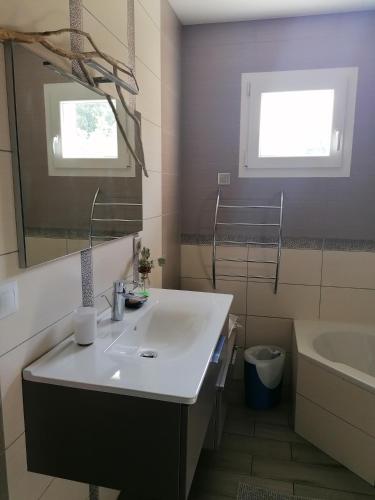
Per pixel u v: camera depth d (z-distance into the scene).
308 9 2.52
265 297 2.95
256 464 2.12
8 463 1.14
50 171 1.21
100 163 1.55
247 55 2.72
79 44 1.40
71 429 1.18
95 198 1.52
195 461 1.21
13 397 1.14
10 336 1.11
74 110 1.33
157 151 2.35
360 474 2.03
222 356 1.82
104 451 1.18
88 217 1.47
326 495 1.92
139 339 1.64
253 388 2.64
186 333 1.67
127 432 1.14
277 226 2.85
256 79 2.72
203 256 3.02
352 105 2.61
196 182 2.94
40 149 1.15
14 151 1.05
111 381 1.14
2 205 1.04
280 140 2.77
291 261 2.87
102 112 1.55
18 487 1.19
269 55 2.69
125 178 1.81
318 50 2.62
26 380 1.18
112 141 1.66
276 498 1.90
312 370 2.27
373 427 1.96
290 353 2.95
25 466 1.22
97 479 1.20
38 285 1.23
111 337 1.45
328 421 2.18
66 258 1.38
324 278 2.83
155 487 1.16
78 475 1.21
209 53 2.78
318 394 2.23
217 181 2.90
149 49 2.13
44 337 1.28
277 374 2.64
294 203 2.80
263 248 2.89
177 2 2.45
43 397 1.18
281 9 2.52
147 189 2.19
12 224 1.08
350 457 2.07
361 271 2.77
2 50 1.00
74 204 1.36
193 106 2.86
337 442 2.14
